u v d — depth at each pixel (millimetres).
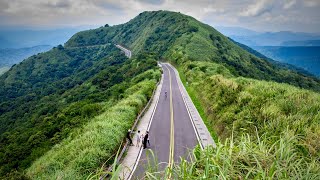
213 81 40000
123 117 27562
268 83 30594
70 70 171375
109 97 55062
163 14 192625
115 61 129500
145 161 19375
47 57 183625
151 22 192250
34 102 95062
